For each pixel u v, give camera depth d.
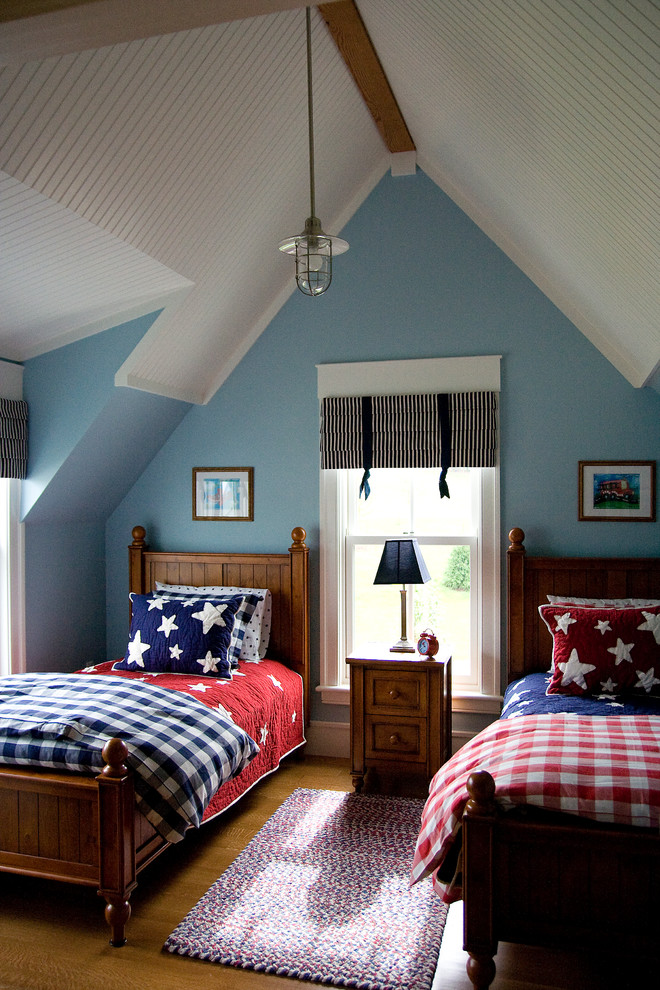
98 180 2.45
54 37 1.38
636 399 3.62
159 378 3.77
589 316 3.58
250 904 2.51
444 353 3.88
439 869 2.21
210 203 2.97
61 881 2.36
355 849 2.91
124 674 3.50
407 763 3.45
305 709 4.02
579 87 1.89
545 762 2.15
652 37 1.51
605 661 3.05
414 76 2.83
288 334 4.12
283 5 1.31
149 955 2.24
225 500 4.23
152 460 4.37
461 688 3.92
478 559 3.90
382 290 3.97
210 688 3.25
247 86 2.59
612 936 1.95
